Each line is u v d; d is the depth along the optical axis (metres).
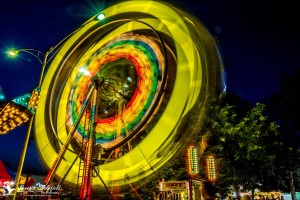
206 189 15.80
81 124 11.61
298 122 22.22
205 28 9.93
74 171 10.76
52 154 11.49
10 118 9.00
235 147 23.36
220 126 22.72
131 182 9.38
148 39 12.02
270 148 23.36
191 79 9.60
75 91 12.88
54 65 13.22
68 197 11.43
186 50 10.22
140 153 9.52
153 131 9.60
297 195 36.34
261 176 24.17
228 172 23.98
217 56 9.85
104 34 13.85
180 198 14.41
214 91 9.50
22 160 8.82
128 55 12.42
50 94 12.70
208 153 21.30
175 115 9.33
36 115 12.38
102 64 13.00
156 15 11.52
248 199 15.11
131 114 11.04
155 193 18.23
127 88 11.83
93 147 8.60
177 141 9.05
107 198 10.38
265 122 24.14
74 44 13.39
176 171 18.23
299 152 23.11
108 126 11.53
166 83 10.89
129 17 12.62
